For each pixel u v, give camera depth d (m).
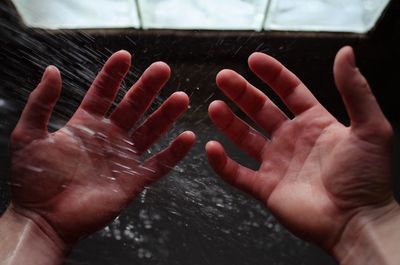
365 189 0.31
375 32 0.74
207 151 0.36
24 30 0.67
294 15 0.72
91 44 0.71
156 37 0.73
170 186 0.62
